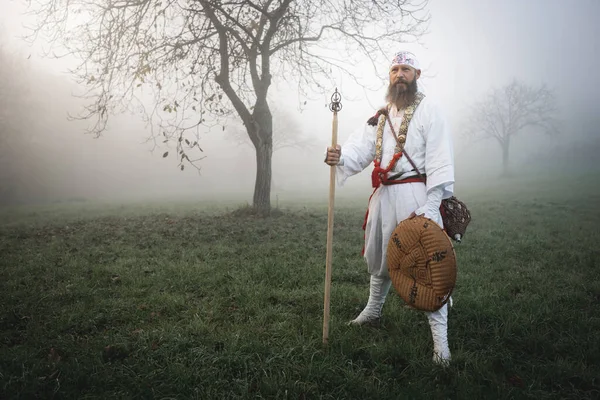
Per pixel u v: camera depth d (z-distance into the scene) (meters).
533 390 2.62
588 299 4.35
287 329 3.48
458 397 2.51
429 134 2.99
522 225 10.71
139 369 2.79
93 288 4.76
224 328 3.56
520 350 3.23
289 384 2.61
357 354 3.10
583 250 7.09
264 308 4.06
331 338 3.21
